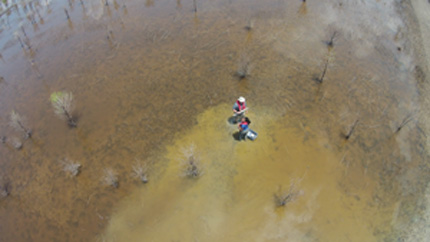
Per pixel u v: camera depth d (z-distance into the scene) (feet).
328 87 46.70
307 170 35.91
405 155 37.73
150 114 44.19
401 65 51.60
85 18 69.56
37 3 77.20
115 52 57.57
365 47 55.31
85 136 42.01
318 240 30.09
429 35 59.16
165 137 40.68
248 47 56.18
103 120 44.01
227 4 70.54
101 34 63.36
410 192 34.17
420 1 69.56
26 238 32.24
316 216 31.81
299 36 58.65
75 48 59.82
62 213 33.88
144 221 32.35
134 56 56.08
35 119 45.21
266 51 54.90
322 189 34.06
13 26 69.15
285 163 36.65
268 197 33.50
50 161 39.32
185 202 33.60
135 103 46.21
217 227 31.35
